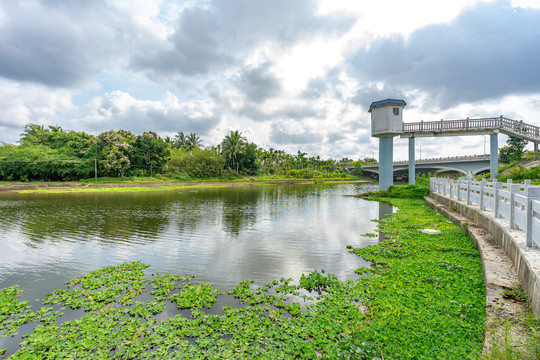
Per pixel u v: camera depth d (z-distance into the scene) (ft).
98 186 128.67
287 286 21.25
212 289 21.27
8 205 68.18
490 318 12.99
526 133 78.07
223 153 214.28
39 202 74.28
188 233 39.70
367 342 12.85
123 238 36.88
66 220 49.01
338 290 20.25
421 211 54.90
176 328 16.01
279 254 29.89
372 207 66.64
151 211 59.77
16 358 13.38
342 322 16.15
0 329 16.15
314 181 224.94
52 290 21.48
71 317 17.48
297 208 65.36
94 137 153.69
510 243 20.07
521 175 68.03
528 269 14.58
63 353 13.74
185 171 184.96
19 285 22.41
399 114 82.07
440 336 13.66
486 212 31.71
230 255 29.68
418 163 169.58
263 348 14.28
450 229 36.35
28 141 168.35
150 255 29.84
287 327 15.88
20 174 138.82
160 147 170.30
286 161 291.38
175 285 22.25
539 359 9.68
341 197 92.89
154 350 14.23
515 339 11.14
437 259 24.93
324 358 12.67
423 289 18.99
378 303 17.65
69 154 157.89
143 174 162.09
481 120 77.56
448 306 16.48
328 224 45.91
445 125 81.20
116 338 15.01
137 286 21.52
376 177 280.72
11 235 38.27
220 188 143.95
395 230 38.09
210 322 16.37
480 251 24.13
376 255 28.07
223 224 46.14
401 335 14.05
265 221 48.83
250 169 232.12
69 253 30.55
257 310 17.84
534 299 13.12
